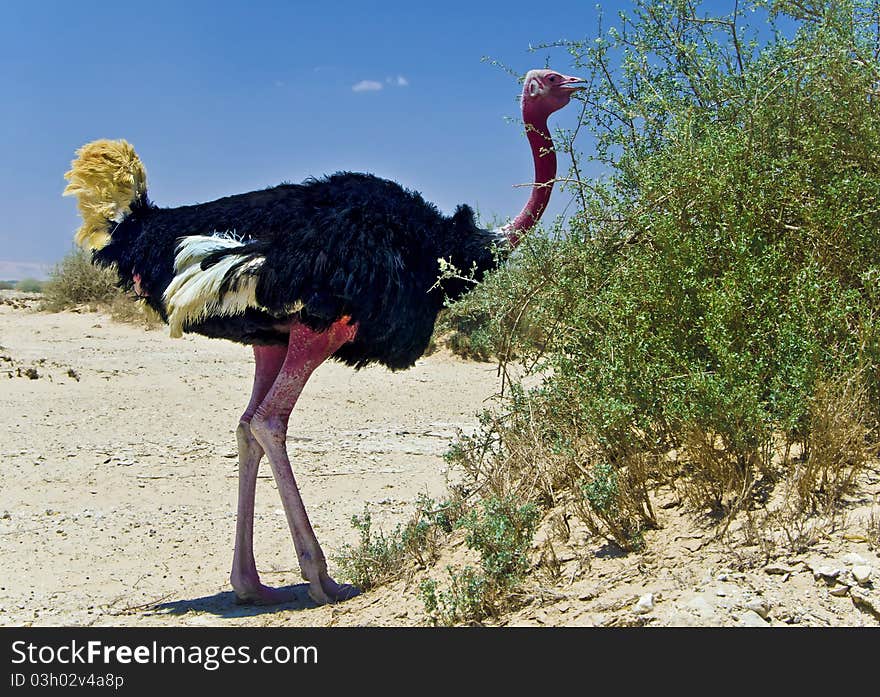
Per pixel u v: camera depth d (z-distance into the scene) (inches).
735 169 169.6
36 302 1019.9
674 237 168.6
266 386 204.1
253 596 197.6
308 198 193.6
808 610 128.1
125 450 362.3
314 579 190.7
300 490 308.3
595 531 164.7
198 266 187.6
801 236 168.4
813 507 147.3
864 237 165.3
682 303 165.5
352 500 293.6
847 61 173.6
